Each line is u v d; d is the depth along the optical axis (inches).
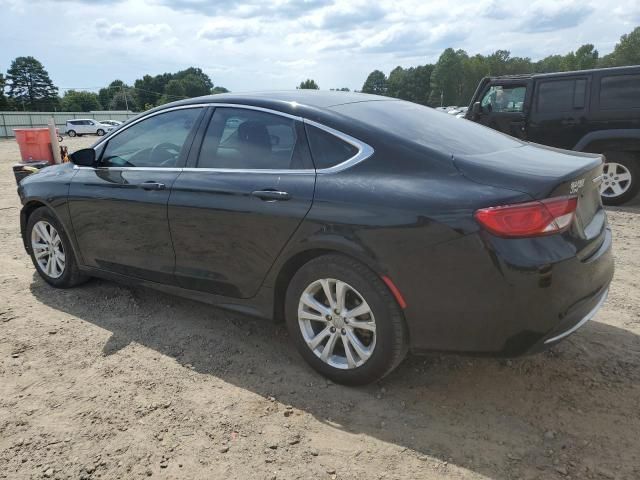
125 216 155.3
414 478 95.3
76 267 180.4
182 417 113.3
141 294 179.9
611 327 150.7
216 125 143.0
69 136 1956.2
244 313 136.5
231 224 131.3
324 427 109.7
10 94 4768.7
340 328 120.0
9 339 148.6
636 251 221.9
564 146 328.8
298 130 127.6
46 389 124.4
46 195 175.9
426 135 121.5
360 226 111.0
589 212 119.2
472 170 107.4
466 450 102.2
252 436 107.0
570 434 106.0
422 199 106.1
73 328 155.3
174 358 138.1
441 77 5319.9
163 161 151.8
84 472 98.0
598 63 5251.0
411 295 108.0
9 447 104.8
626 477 94.5
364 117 125.3
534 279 99.3
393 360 114.1
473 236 100.8
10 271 206.2
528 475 95.5
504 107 353.1
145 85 6058.1
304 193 119.8
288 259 123.3
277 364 134.5
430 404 116.7
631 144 304.5
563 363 131.8
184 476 96.7
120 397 120.6
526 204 100.0
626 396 118.0
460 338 106.7
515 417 111.8
